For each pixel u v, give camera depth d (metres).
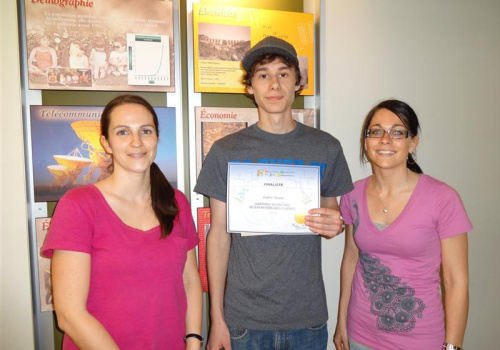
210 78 1.44
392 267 1.15
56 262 0.85
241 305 1.10
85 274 0.85
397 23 1.65
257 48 1.12
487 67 1.78
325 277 1.63
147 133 0.95
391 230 1.14
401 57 1.66
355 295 1.25
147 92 1.42
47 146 1.31
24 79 1.29
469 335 1.83
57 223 0.85
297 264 1.12
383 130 1.17
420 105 1.70
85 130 1.34
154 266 0.91
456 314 1.09
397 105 1.17
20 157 1.28
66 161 1.33
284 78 1.12
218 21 1.43
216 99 1.49
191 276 1.10
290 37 1.51
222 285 1.18
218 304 1.16
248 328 1.09
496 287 1.86
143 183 0.99
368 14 1.60
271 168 1.12
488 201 1.83
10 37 1.25
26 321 1.30
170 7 1.38
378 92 1.64
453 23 1.72
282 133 1.17
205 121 1.46
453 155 1.77
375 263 1.19
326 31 1.56
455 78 1.74
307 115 1.56
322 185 1.20
